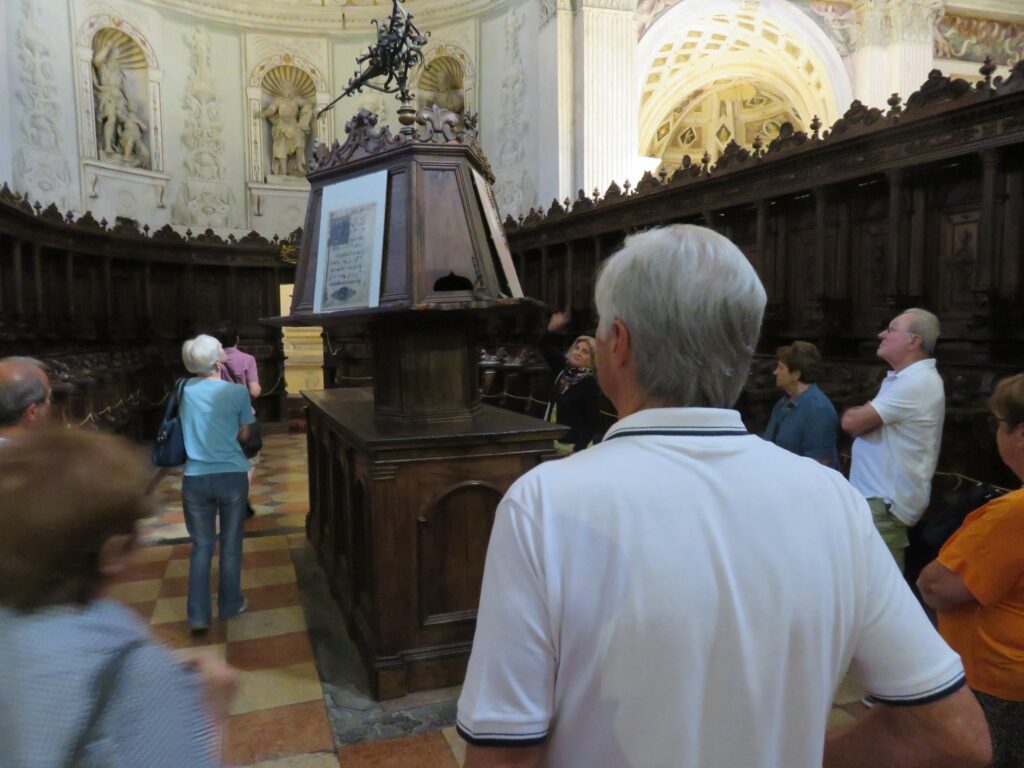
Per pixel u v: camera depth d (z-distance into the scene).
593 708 0.88
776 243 6.32
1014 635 1.64
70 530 0.85
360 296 3.17
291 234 12.42
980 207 4.68
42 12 10.86
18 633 0.82
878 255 5.44
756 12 12.45
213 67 13.20
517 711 0.88
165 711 0.83
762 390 5.37
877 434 2.99
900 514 2.92
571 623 0.88
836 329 5.66
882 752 0.97
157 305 11.20
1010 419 1.71
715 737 0.88
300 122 13.84
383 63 3.93
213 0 12.97
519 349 9.26
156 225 12.53
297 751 2.65
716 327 0.95
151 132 12.50
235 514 3.77
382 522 2.96
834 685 0.94
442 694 3.04
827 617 0.92
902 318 2.98
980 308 4.46
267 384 11.90
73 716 0.79
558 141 11.18
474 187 3.26
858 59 12.93
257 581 4.39
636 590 0.87
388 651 3.00
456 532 3.08
